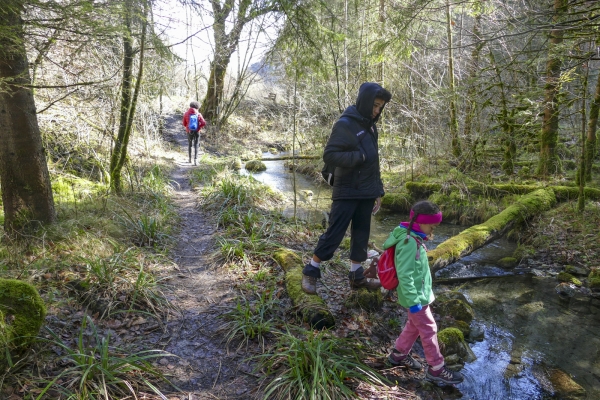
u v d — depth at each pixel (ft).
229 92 68.54
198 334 12.18
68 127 27.04
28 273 13.41
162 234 19.03
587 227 22.36
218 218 22.26
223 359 11.14
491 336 14.15
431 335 10.63
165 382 10.08
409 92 40.91
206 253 18.24
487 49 34.24
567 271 19.27
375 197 13.03
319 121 41.45
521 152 34.94
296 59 22.22
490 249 22.20
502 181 31.01
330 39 21.38
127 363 9.91
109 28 13.30
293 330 12.22
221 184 29.25
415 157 36.40
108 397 9.08
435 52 42.11
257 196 28.32
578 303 16.58
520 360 12.78
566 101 25.46
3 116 15.23
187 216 24.32
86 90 25.68
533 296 17.17
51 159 25.41
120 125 23.45
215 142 55.31
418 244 10.32
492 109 32.27
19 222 15.70
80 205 20.54
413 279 10.20
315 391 9.46
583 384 11.66
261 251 17.85
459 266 20.02
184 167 39.91
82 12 12.37
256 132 63.72
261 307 13.01
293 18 20.15
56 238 15.80
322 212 28.19
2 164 15.58
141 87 26.86
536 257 21.02
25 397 8.57
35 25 12.42
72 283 13.35
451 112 33.96
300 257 16.97
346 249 19.57
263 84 75.46
